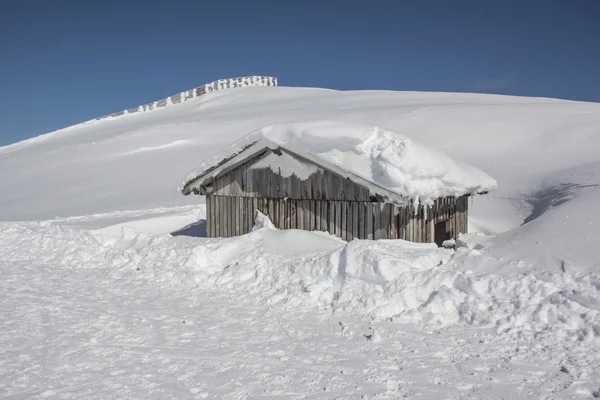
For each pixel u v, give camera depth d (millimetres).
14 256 12867
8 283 10031
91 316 7648
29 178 33750
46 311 7984
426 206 9508
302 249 9188
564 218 8508
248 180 11117
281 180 10609
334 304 7402
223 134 37812
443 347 5875
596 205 8781
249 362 5738
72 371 5664
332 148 9625
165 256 10336
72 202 26031
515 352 5629
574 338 5770
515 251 7801
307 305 7535
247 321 7094
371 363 5559
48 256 12438
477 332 6188
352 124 9891
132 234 12484
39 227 16266
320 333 6512
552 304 6305
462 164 11391
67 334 6891
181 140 37500
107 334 6832
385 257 7590
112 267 10922
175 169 30625
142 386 5242
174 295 8570
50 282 9992
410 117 32500
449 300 6848
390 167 8672
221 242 10148
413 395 4824
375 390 4953
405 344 6016
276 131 10445
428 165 8758
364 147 9195
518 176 18109
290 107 46219
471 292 6867
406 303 7066
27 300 8695
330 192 9906
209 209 11766
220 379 5340
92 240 12867
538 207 14570
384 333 6359
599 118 26062
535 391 4801
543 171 18094
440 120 30734
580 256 7156
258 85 70250
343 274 7793
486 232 13766
